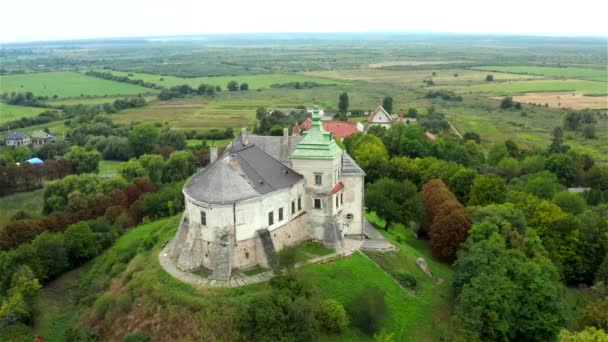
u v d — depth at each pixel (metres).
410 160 168.38
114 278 101.75
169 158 192.00
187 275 90.44
